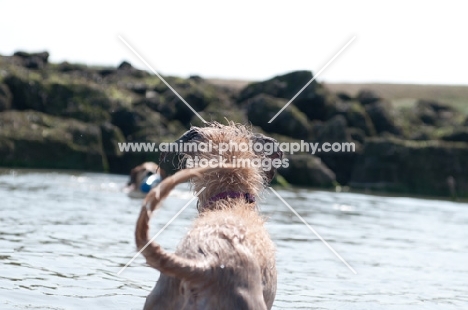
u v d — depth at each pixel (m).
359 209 23.11
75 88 37.16
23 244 12.10
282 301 9.29
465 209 26.59
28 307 8.12
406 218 21.30
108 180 28.33
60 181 25.86
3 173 28.12
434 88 60.06
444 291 10.77
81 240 13.02
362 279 11.22
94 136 34.72
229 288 5.29
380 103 41.34
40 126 34.19
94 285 9.51
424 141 37.16
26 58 42.12
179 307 5.45
